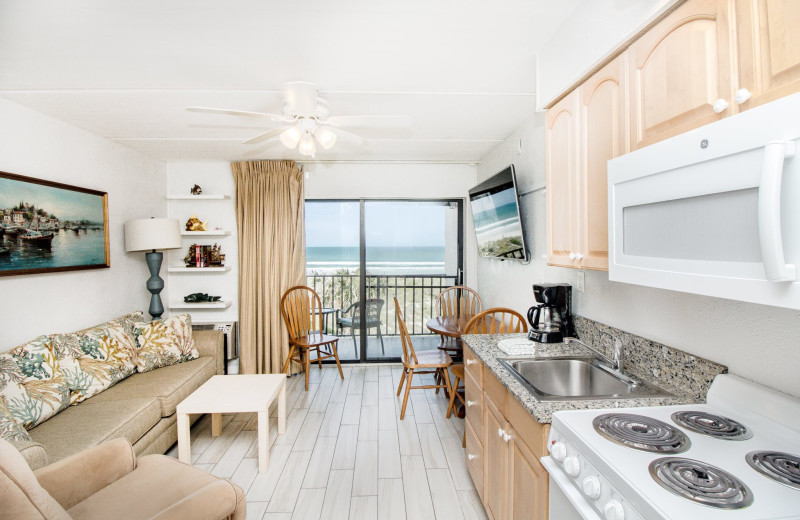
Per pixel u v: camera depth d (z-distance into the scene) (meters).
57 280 2.60
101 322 3.03
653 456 0.94
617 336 1.74
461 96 2.34
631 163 1.05
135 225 3.19
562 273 2.29
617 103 1.27
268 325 3.93
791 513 0.75
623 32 1.18
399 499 2.04
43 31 1.58
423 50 1.79
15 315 2.29
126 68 1.92
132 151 3.46
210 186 4.04
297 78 2.06
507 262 3.23
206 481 1.55
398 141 3.34
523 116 2.71
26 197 2.35
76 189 2.73
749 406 1.11
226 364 3.50
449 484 2.17
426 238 4.38
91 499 1.44
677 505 0.76
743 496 0.78
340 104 2.47
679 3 0.98
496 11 1.49
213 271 4.05
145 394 2.42
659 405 1.27
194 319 4.08
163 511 1.37
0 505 0.94
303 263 4.07
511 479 1.48
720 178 0.77
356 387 3.63
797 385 1.03
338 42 1.71
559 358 1.79
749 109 0.77
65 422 2.03
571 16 1.51
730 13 0.83
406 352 2.97
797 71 0.70
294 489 2.12
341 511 1.95
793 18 0.70
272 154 3.72
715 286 0.80
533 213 2.70
